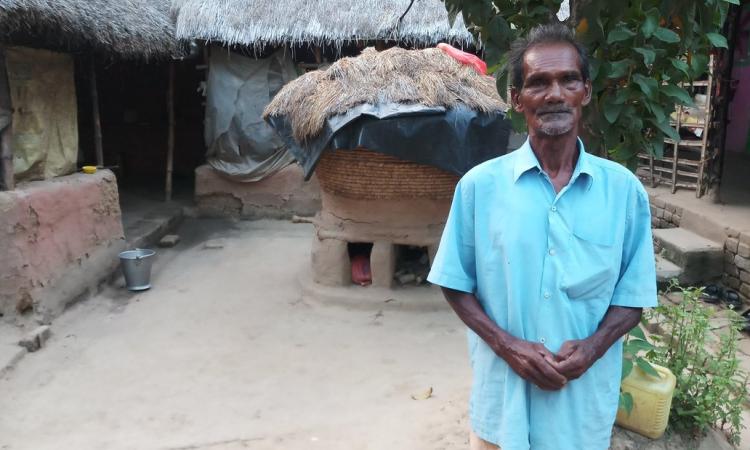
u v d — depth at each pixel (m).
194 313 5.52
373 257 5.60
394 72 5.14
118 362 4.55
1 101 4.88
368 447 3.19
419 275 5.85
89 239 5.93
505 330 1.84
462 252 1.92
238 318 5.40
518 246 1.79
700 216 6.38
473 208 1.87
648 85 2.53
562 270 1.77
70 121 6.09
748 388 3.96
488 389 1.93
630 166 2.74
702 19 2.63
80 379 4.28
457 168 4.90
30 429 3.64
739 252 5.74
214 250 7.54
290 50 8.51
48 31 5.13
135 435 3.56
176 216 8.62
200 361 4.57
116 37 5.91
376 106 4.85
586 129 2.77
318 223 5.85
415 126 4.79
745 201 6.92
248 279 6.44
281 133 5.50
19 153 5.31
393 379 4.23
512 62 1.87
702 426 3.01
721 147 6.82
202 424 3.68
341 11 8.16
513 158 1.85
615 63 2.56
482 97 5.00
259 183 8.88
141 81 10.45
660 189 7.82
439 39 7.92
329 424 3.56
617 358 1.92
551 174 1.81
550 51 1.76
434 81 5.00
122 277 6.45
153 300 5.86
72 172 6.21
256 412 3.82
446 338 4.93
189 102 10.59
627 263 1.87
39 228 5.11
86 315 5.46
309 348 4.78
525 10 2.75
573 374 1.76
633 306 1.83
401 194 5.36
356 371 4.38
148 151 10.78
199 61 10.27
